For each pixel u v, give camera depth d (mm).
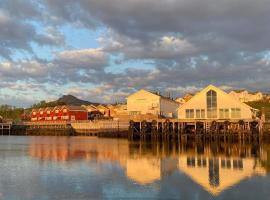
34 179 32125
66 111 161375
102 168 38438
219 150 59656
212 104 87875
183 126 88062
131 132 93062
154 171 36406
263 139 81750
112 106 178625
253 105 155500
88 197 26000
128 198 25719
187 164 41688
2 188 28625
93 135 137000
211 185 29516
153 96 109062
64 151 59375
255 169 37594
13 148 67625
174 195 26453
